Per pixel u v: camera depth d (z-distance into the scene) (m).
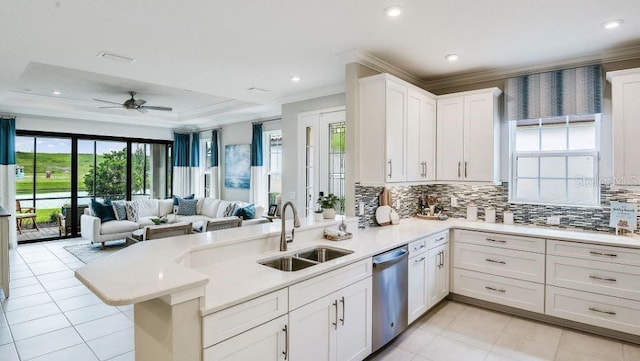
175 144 8.98
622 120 3.11
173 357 1.43
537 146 3.95
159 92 5.82
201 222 6.64
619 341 3.01
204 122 8.41
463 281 3.82
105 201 6.94
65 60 3.60
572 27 2.82
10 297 4.04
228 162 8.16
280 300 1.88
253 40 3.08
